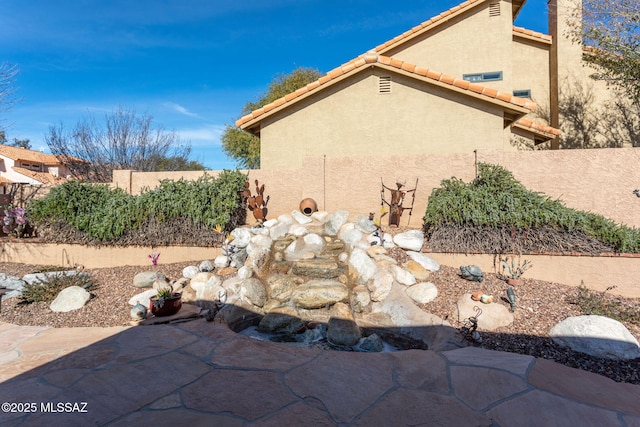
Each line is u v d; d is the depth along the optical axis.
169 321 6.12
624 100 14.50
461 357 4.55
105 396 3.67
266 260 8.23
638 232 7.34
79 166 19.34
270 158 13.02
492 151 9.33
